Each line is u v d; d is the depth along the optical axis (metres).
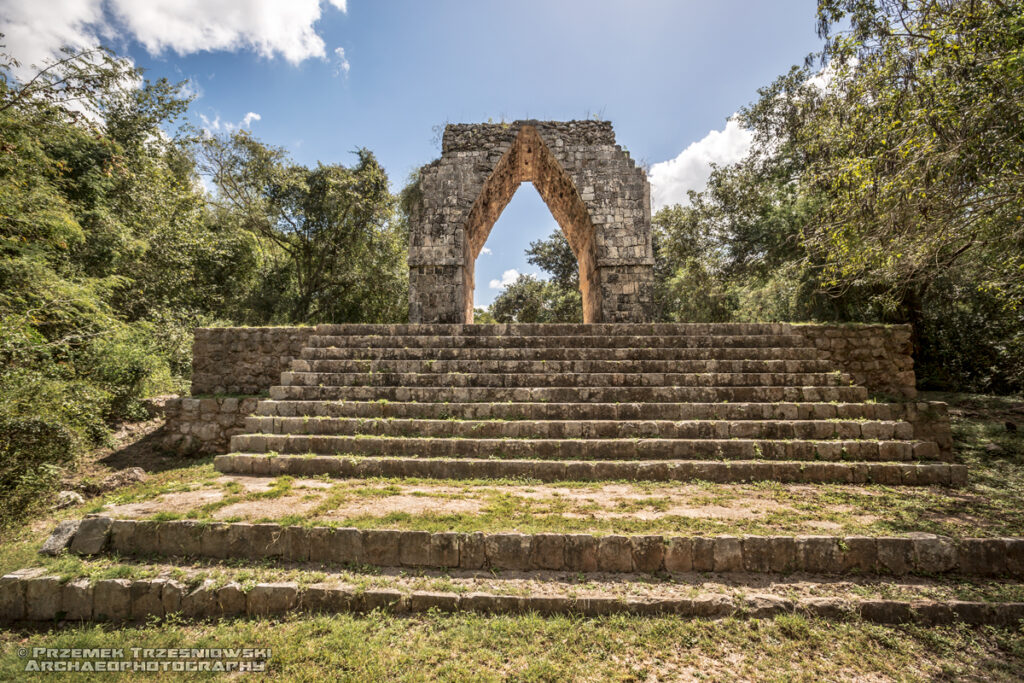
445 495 5.52
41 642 3.60
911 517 4.89
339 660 3.30
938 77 6.94
